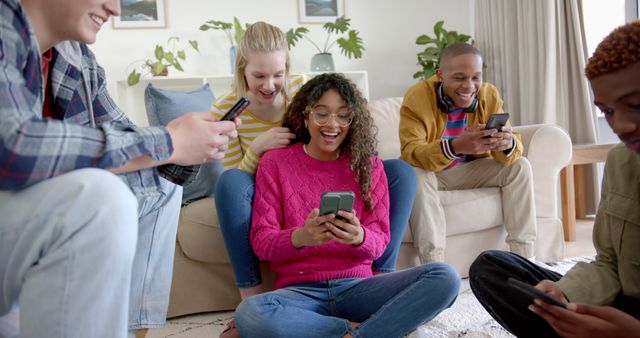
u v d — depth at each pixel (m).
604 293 1.00
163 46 4.19
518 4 3.69
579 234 3.02
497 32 3.99
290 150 1.60
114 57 4.14
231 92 2.04
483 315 1.67
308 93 1.57
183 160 1.00
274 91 1.90
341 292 1.38
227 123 1.06
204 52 4.25
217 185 1.62
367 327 1.23
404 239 2.03
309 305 1.33
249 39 1.88
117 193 0.82
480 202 2.10
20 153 0.77
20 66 0.85
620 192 0.99
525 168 2.07
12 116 0.77
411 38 4.54
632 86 0.73
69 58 1.15
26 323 0.82
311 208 1.51
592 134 3.36
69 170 0.82
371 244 1.40
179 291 1.87
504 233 2.24
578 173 3.50
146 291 1.20
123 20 4.13
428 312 1.27
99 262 0.81
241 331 1.26
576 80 3.42
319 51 4.41
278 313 1.23
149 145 0.92
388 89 4.54
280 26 4.33
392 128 2.71
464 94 2.08
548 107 3.44
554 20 3.42
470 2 4.57
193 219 1.83
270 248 1.40
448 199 2.06
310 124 1.54
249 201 1.59
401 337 1.26
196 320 1.85
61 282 0.80
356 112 1.53
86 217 0.80
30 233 0.80
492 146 1.94
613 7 3.73
